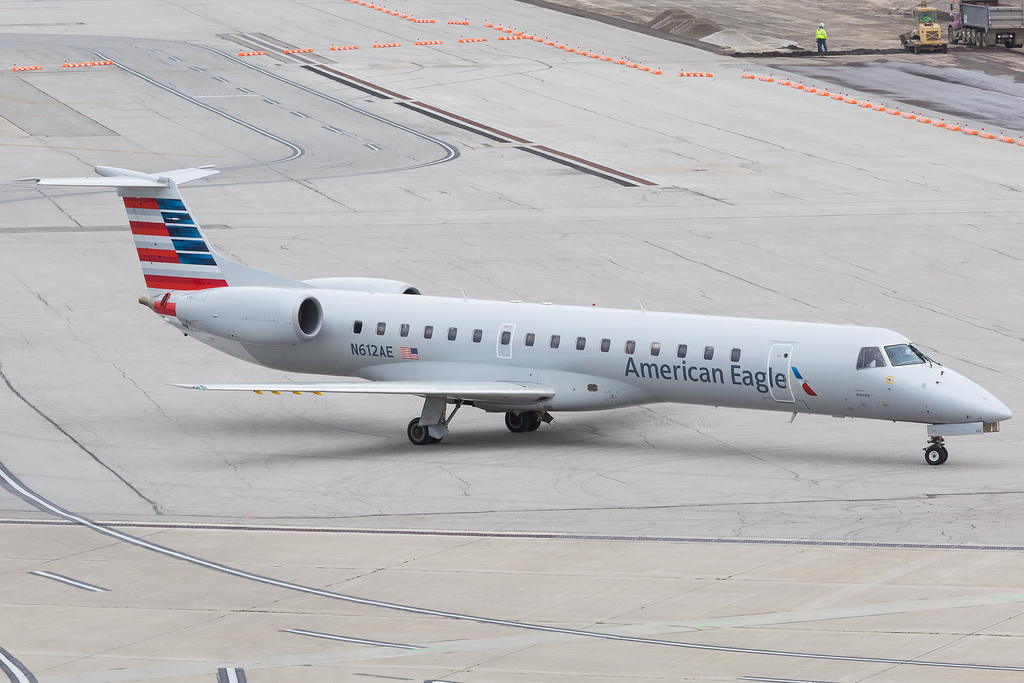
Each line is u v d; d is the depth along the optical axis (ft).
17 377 569.64
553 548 374.22
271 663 297.74
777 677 281.33
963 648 294.46
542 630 313.32
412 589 344.49
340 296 521.24
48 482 448.65
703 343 463.83
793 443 480.23
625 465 457.27
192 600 340.39
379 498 426.92
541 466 458.50
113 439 497.87
